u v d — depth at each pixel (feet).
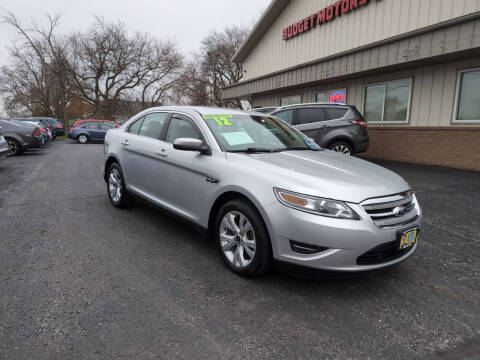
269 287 9.23
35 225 14.05
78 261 10.65
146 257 11.03
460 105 28.27
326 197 8.25
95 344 6.84
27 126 41.75
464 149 27.84
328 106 28.94
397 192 9.15
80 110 152.56
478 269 10.44
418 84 31.30
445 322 7.79
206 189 10.62
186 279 9.61
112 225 14.12
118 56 120.26
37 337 7.00
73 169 29.68
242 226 9.64
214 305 8.32
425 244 12.36
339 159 11.27
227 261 10.11
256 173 9.31
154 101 138.41
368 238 8.13
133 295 8.71
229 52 129.49
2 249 11.51
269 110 34.53
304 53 46.80
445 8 29.60
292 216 8.32
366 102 37.19
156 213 15.92
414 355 6.69
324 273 8.25
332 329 7.48
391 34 34.58
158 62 127.24
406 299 8.75
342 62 32.63
